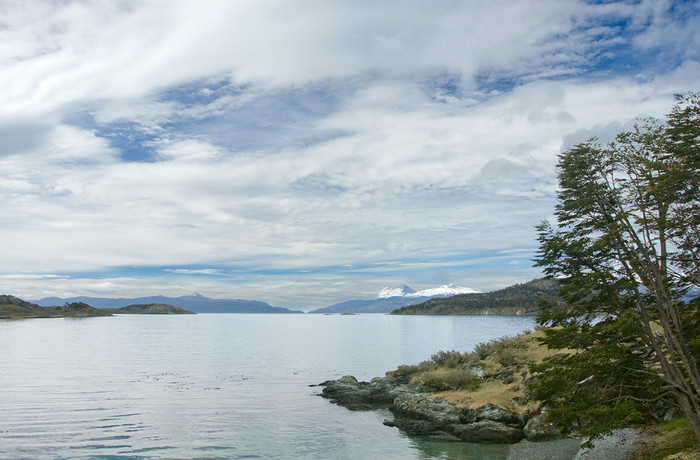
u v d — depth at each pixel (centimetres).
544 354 3462
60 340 10438
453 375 3456
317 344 9756
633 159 1748
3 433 2573
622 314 1716
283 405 3516
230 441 2500
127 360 6512
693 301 1723
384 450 2366
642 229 1719
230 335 13400
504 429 2553
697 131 1619
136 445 2386
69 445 2367
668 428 2022
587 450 2125
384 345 9056
